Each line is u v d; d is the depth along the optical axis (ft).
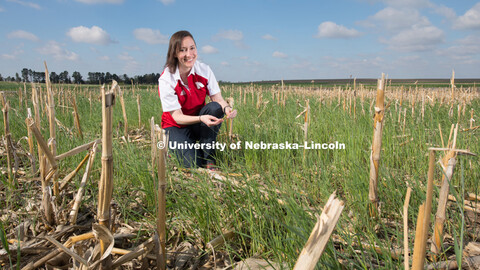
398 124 15.12
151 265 5.65
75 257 3.97
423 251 3.25
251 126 14.78
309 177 8.55
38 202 7.70
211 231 6.57
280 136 12.37
